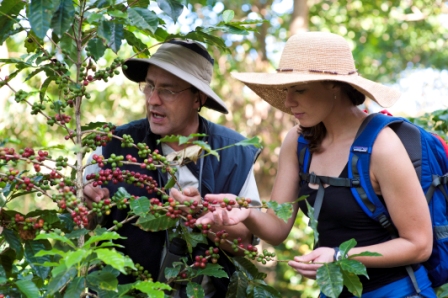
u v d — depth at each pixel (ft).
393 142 6.70
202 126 8.18
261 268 27.02
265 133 26.58
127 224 7.65
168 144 8.07
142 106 24.79
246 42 28.60
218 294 7.82
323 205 6.98
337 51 7.07
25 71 19.44
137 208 6.32
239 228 7.58
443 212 7.00
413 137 6.97
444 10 34.58
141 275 6.91
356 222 6.88
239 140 8.27
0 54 15.19
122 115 24.90
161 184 7.68
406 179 6.59
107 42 6.47
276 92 7.93
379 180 6.72
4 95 15.97
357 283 6.21
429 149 6.98
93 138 6.66
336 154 7.01
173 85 7.73
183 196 6.53
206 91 7.84
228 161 8.02
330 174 6.98
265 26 29.43
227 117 26.61
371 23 34.99
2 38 6.72
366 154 6.73
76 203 6.21
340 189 6.89
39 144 18.99
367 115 7.16
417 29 35.37
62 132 20.35
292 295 26.61
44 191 6.39
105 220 7.85
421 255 6.65
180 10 6.75
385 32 35.04
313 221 6.20
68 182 6.47
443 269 7.02
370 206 6.78
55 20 6.19
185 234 6.91
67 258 4.97
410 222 6.63
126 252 7.68
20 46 21.43
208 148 6.14
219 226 7.31
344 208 6.86
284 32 31.58
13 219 6.51
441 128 11.61
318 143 7.18
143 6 6.98
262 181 26.73
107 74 6.70
